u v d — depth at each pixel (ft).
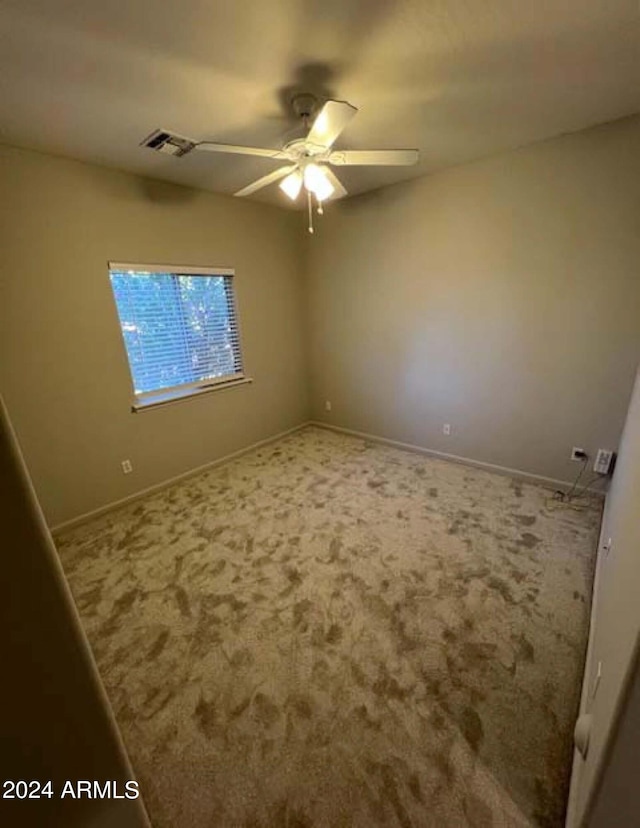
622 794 2.46
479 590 6.14
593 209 7.48
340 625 5.57
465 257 9.46
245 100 5.80
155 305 9.67
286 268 12.67
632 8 4.14
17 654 1.82
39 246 7.45
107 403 8.89
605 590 4.81
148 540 7.91
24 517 1.73
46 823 2.07
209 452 11.34
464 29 4.43
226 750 4.07
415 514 8.42
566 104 6.27
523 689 4.56
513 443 9.79
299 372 13.94
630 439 5.82
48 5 3.82
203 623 5.72
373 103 6.04
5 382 7.38
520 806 3.51
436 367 10.82
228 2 3.88
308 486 9.98
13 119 6.02
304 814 3.54
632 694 2.24
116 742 2.31
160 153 7.56
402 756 3.93
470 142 7.68
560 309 8.34
